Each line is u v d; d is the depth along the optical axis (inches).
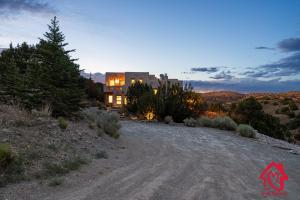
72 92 555.2
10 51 857.5
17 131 357.1
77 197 230.8
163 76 1160.8
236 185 299.4
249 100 1259.2
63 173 290.0
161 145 536.7
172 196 249.9
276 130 1220.5
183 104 1018.7
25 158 297.6
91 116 644.1
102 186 263.9
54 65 542.6
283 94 4347.9
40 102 522.9
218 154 479.8
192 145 559.2
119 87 1850.4
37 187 245.4
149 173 321.7
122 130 715.4
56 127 427.5
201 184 291.7
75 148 382.0
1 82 556.1
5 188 234.5
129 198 236.2
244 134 748.6
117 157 396.5
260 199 262.2
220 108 1408.7
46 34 550.3
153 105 1045.8
